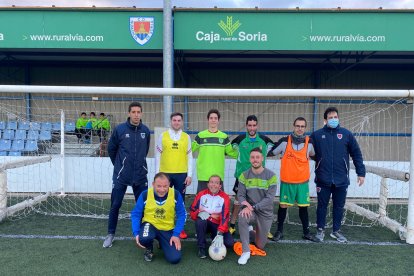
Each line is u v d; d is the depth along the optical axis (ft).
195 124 29.30
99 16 21.27
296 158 11.34
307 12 21.33
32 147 24.38
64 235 12.18
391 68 31.22
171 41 19.35
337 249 11.07
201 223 10.31
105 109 30.25
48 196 18.15
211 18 21.40
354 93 11.69
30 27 21.43
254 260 10.12
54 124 26.81
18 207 14.97
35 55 28.81
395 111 28.02
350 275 9.14
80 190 19.06
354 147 11.46
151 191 10.03
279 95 11.89
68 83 32.32
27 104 30.86
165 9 18.65
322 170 11.46
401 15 21.16
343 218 14.51
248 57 28.76
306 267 9.64
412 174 11.56
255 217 10.54
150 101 27.45
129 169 10.85
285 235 12.53
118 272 9.20
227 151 12.05
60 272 9.16
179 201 10.23
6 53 28.27
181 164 11.66
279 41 21.56
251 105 29.19
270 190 10.54
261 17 21.40
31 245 11.16
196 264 9.78
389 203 17.61
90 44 21.47
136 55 28.53
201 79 32.19
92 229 12.91
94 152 23.58
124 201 17.52
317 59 29.25
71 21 21.36
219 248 9.95
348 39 21.43
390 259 10.26
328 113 11.36
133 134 10.89
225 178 18.48
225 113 29.27
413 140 11.55
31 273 9.09
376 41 21.38
